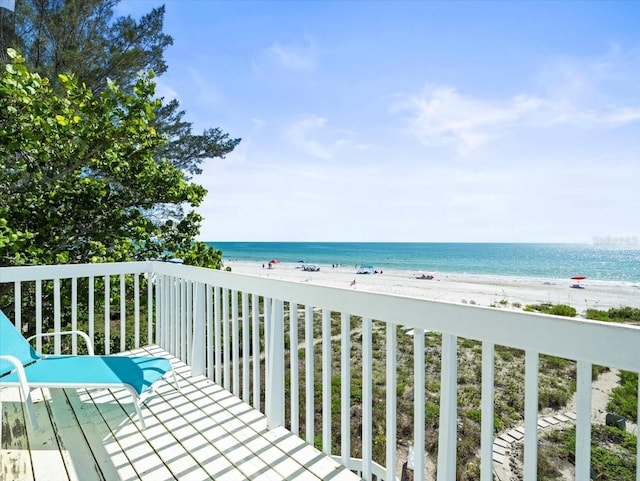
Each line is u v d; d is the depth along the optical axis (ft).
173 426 8.27
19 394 9.82
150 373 8.36
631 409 17.48
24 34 29.04
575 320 3.78
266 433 7.99
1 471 6.60
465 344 30.27
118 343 23.50
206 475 6.56
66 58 28.50
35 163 18.21
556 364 23.85
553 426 16.21
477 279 113.80
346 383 6.65
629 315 59.67
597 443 15.12
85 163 18.75
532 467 4.20
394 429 5.82
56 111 16.60
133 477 6.48
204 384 10.61
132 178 21.08
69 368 8.34
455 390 4.99
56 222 19.01
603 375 22.13
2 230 16.02
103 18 32.86
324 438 7.13
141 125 17.84
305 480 6.40
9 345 8.86
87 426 8.25
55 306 11.86
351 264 157.07
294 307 7.86
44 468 6.70
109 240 21.06
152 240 22.99
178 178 22.49
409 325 5.45
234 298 9.75
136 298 13.84
